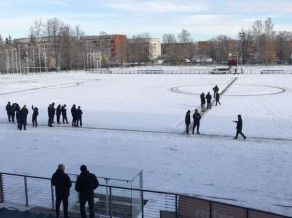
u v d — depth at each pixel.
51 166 18.92
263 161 19.03
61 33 132.38
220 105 37.75
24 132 27.34
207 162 19.03
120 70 117.81
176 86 58.12
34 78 86.62
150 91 51.94
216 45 183.75
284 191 14.98
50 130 27.84
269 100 40.53
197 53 195.88
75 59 131.25
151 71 105.19
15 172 17.98
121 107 38.06
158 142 23.45
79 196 10.99
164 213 11.74
